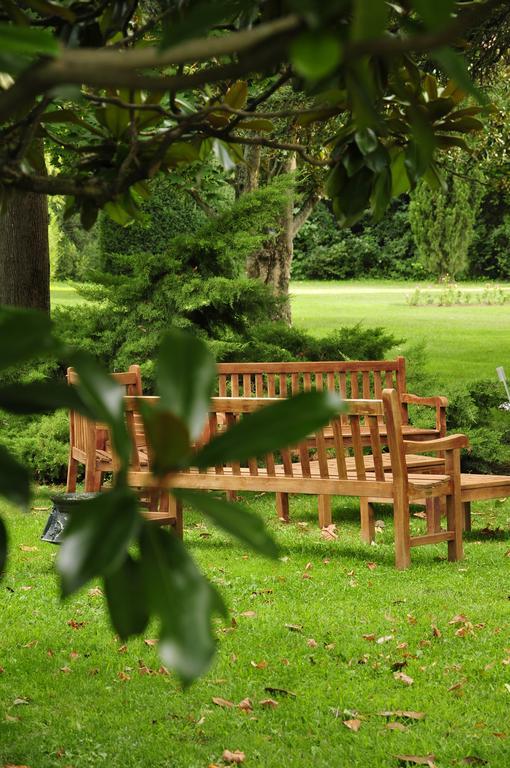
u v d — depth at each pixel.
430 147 1.40
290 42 0.85
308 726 4.98
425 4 0.82
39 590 7.29
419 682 5.56
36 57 1.30
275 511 10.38
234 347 11.81
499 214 50.75
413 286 49.00
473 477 8.94
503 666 5.75
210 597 0.98
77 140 2.65
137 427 8.23
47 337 0.94
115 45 2.05
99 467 8.92
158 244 30.47
